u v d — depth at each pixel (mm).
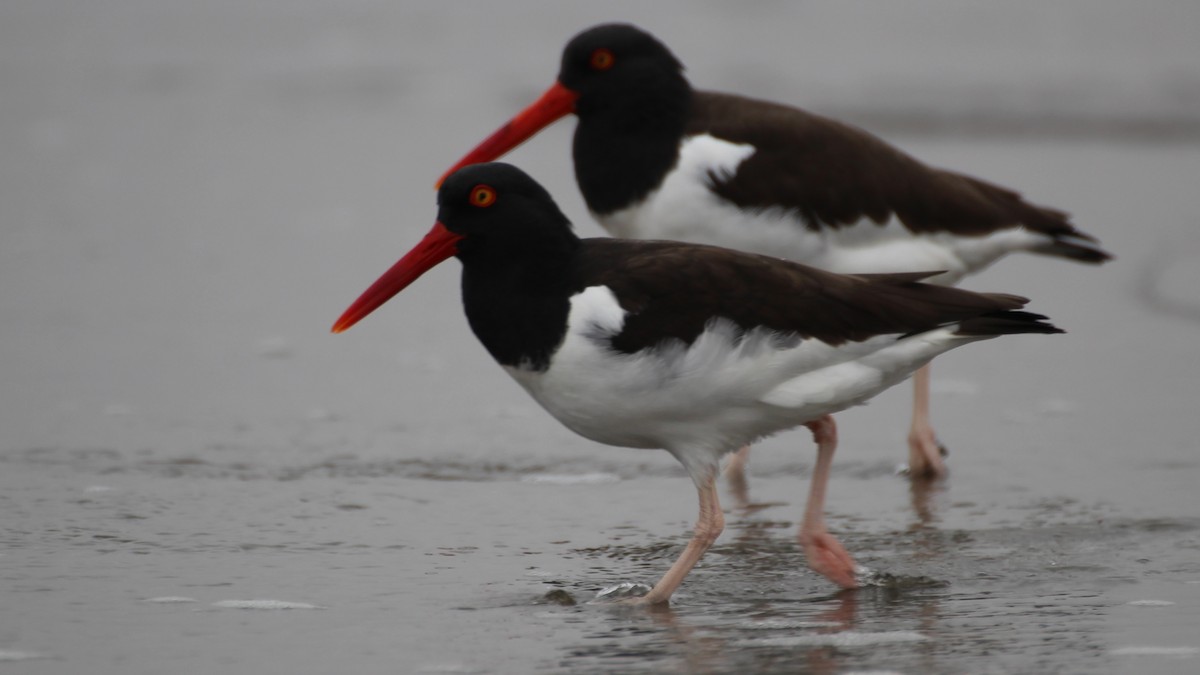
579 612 8750
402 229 20766
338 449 12398
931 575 9508
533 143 26562
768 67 34344
